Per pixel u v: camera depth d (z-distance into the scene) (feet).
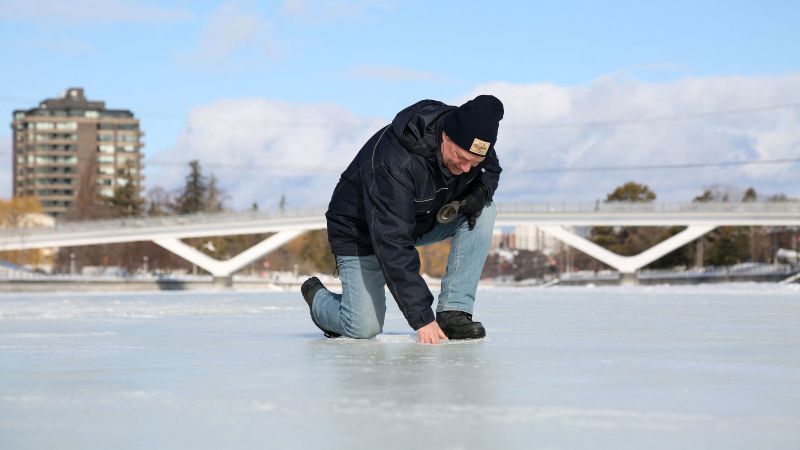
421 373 8.55
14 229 223.51
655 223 208.03
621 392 7.14
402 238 12.46
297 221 218.59
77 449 4.91
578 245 209.87
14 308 29.99
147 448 4.92
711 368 9.10
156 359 10.22
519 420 5.73
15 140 513.04
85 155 485.56
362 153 13.12
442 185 12.60
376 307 13.57
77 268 313.53
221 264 217.36
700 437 5.16
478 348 11.71
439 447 4.83
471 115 11.80
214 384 7.74
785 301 37.22
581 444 4.93
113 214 354.74
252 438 5.17
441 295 13.93
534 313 24.49
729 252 282.97
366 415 5.94
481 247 13.79
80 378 8.29
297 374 8.50
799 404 6.50
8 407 6.43
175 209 365.40
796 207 201.46
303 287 14.75
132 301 40.37
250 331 16.34
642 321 19.76
